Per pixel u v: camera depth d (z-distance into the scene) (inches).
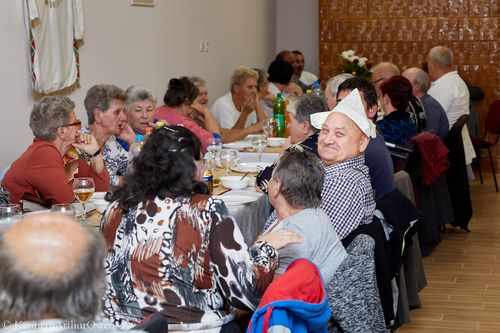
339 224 122.9
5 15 179.0
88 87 216.7
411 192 169.0
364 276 102.4
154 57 259.8
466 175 250.2
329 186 124.2
